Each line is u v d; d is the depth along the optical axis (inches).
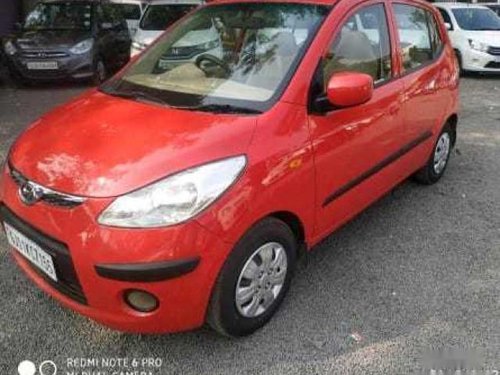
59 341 112.7
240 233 102.3
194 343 112.8
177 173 97.7
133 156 100.6
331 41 128.6
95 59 412.5
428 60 179.0
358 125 133.3
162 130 107.4
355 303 127.3
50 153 107.0
